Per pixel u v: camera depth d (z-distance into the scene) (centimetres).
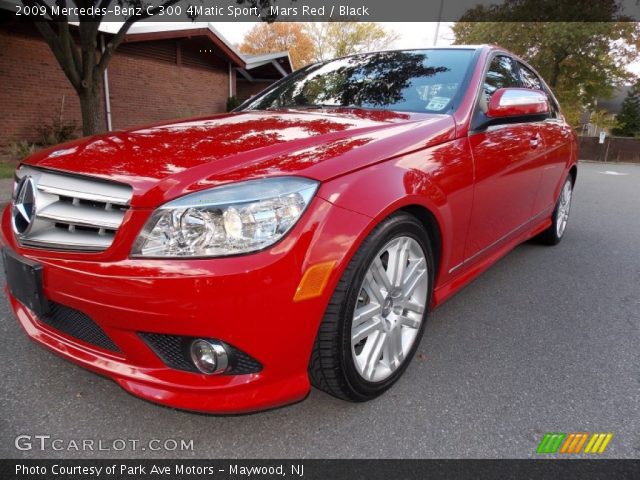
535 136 328
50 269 171
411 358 226
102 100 1236
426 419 198
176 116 1457
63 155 194
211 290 151
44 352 239
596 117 2983
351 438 187
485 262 297
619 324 295
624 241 499
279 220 159
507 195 292
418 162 211
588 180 1170
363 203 177
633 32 2197
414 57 311
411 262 215
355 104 287
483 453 180
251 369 166
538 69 2345
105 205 169
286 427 192
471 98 261
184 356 166
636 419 202
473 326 286
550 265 405
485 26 2403
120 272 157
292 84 337
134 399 207
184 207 157
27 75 1050
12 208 209
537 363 245
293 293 160
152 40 1355
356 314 188
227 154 180
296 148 188
